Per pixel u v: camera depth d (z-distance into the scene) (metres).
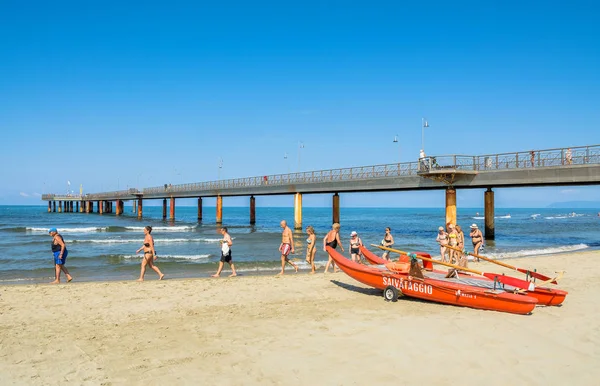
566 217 107.69
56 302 11.07
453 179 27.06
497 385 5.82
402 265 11.16
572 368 6.37
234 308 10.28
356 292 12.01
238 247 27.19
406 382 5.92
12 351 7.36
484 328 8.27
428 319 8.94
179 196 66.38
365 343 7.47
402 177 29.97
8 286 13.20
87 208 116.44
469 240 32.75
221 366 6.55
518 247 27.64
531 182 23.88
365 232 44.62
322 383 5.92
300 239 33.06
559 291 10.04
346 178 35.16
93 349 7.41
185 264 19.27
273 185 44.88
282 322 8.88
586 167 21.69
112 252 24.28
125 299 11.38
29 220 72.69
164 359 6.88
